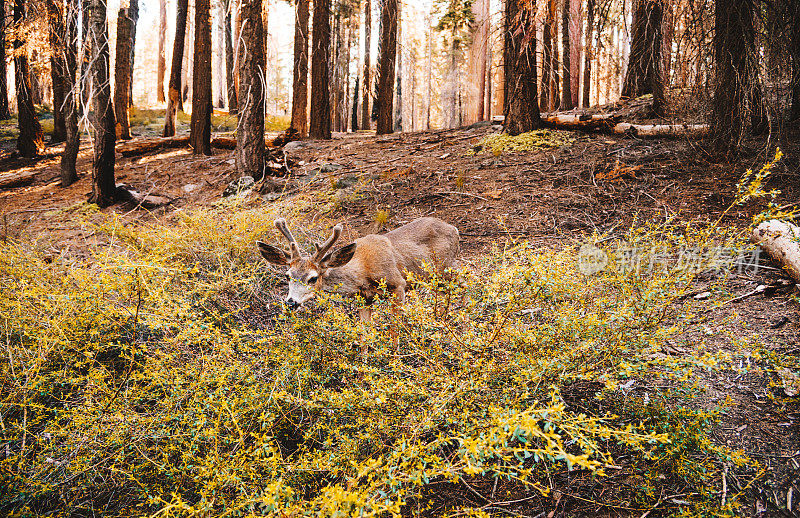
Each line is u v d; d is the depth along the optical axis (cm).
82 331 432
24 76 1703
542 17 1030
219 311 522
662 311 350
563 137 1121
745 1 768
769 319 477
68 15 920
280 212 738
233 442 304
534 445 320
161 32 3372
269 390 351
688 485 318
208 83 1565
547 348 339
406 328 379
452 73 2955
